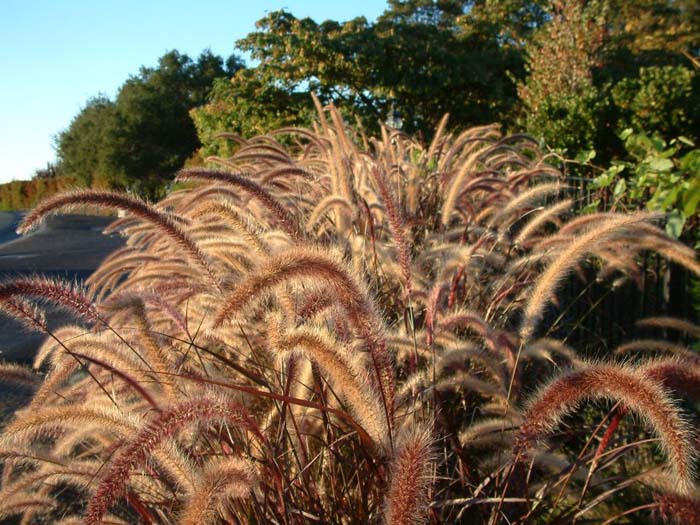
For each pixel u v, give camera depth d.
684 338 4.53
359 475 2.31
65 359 2.47
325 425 2.32
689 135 8.95
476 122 21.61
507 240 4.36
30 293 2.12
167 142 55.06
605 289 5.23
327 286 1.93
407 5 39.75
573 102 9.67
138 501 2.04
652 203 4.80
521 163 6.26
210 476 1.64
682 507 1.95
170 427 1.58
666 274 4.63
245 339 2.75
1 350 6.64
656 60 21.45
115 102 56.34
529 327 2.71
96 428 2.53
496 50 22.86
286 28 20.00
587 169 8.94
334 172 3.83
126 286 3.51
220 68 57.97
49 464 2.50
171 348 2.70
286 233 2.96
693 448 1.65
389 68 19.89
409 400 2.47
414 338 2.64
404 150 6.51
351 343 2.30
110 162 53.00
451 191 4.22
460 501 2.24
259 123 19.98
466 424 3.19
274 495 2.19
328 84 19.91
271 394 1.83
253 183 2.84
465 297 3.60
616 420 2.08
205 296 3.07
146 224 4.54
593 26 13.81
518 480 2.54
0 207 72.69
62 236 23.94
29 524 3.07
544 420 1.88
